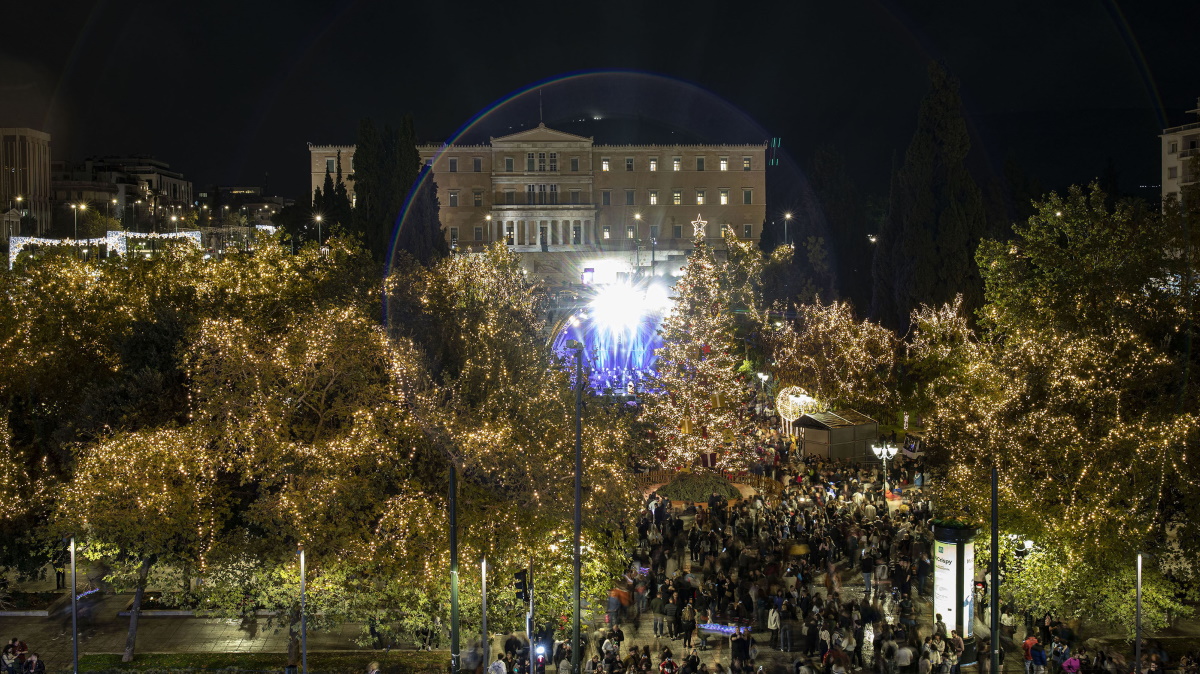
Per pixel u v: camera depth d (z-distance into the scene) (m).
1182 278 35.28
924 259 60.62
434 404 29.44
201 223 156.75
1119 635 28.89
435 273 41.19
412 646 29.41
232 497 29.77
